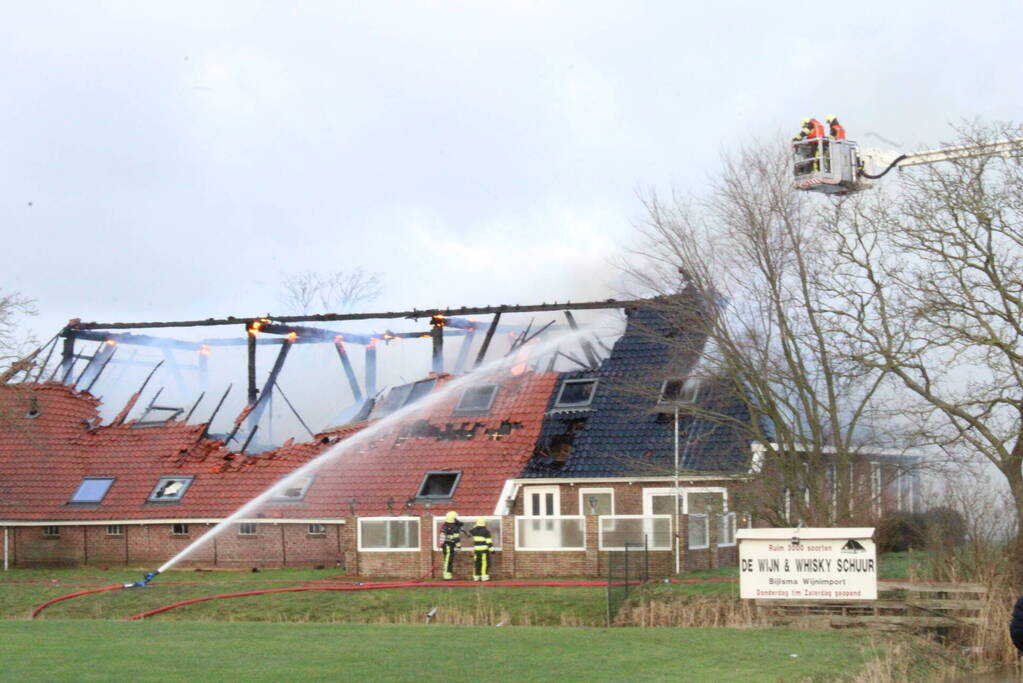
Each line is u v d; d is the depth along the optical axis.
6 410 92.88
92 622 52.59
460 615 59.25
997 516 56.25
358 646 43.84
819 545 51.75
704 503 72.12
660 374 76.31
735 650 44.53
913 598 51.41
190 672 37.00
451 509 81.75
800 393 66.81
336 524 82.69
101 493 88.94
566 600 60.28
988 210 58.97
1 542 88.19
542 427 86.31
